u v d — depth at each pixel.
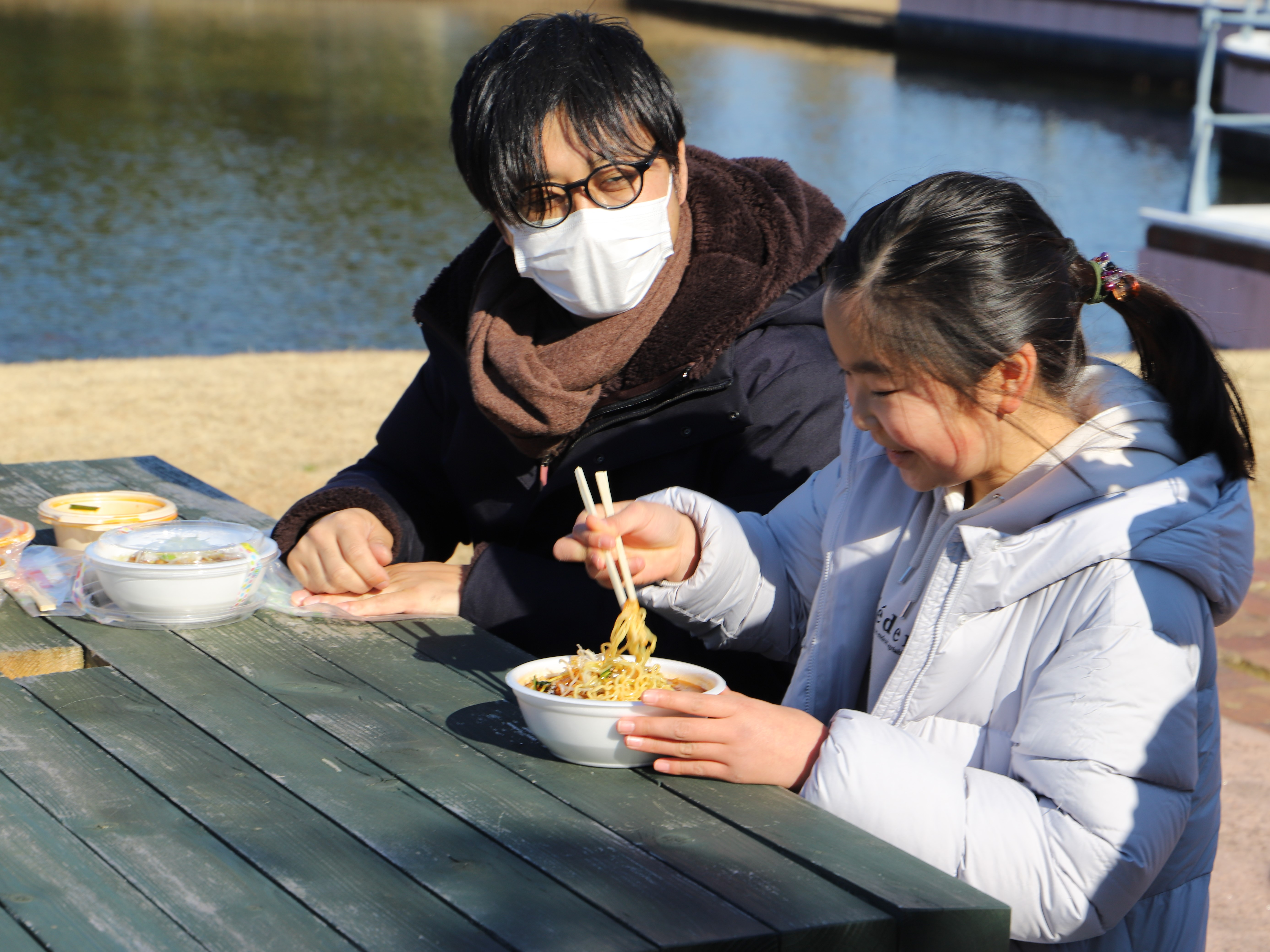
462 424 2.29
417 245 12.46
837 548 1.74
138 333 9.17
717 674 1.82
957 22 33.25
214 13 37.91
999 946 1.22
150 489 2.64
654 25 38.03
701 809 1.38
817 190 2.32
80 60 26.45
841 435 2.00
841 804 1.37
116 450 5.26
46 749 1.49
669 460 2.18
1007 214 1.43
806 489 1.92
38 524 2.42
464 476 2.31
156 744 1.51
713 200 2.17
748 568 1.79
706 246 2.14
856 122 22.38
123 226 12.69
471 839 1.30
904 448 1.45
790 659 1.92
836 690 1.74
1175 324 1.55
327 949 1.11
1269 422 5.85
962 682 1.49
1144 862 1.32
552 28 1.99
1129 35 28.38
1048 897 1.32
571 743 1.45
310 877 1.22
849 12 40.25
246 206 13.94
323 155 17.38
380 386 6.50
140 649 1.82
